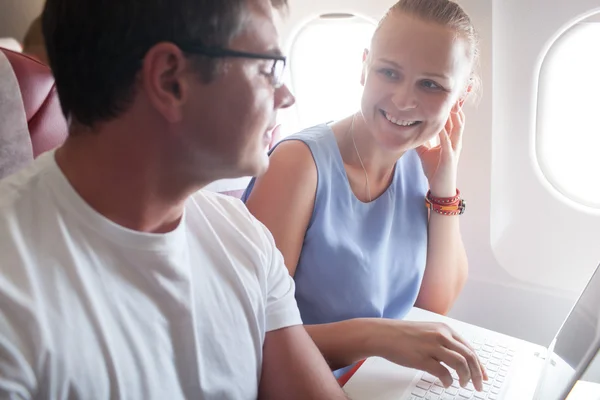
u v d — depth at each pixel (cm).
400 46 103
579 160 156
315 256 112
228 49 55
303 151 110
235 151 59
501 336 117
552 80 148
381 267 118
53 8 54
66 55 54
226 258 73
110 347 56
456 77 106
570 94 149
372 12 160
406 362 94
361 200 118
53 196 57
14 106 98
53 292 53
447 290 136
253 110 58
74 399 53
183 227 67
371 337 97
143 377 59
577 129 153
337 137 119
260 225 84
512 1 142
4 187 56
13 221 54
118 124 56
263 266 78
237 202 83
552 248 167
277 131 180
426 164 133
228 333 70
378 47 108
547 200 165
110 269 59
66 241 56
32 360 50
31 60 108
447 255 132
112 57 53
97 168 57
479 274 179
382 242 118
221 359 69
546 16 140
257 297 75
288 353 81
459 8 106
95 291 57
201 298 68
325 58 180
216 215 77
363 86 117
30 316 50
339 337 99
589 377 85
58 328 52
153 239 60
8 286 50
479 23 145
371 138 115
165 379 62
